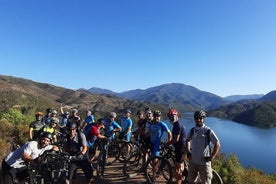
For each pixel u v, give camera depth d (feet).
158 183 16.38
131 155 19.21
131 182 17.33
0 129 32.17
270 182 21.12
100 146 18.90
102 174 18.02
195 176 13.29
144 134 18.63
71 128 14.07
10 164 12.75
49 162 13.20
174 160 16.55
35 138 19.47
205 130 12.89
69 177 13.76
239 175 20.20
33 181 12.91
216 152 12.64
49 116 22.25
